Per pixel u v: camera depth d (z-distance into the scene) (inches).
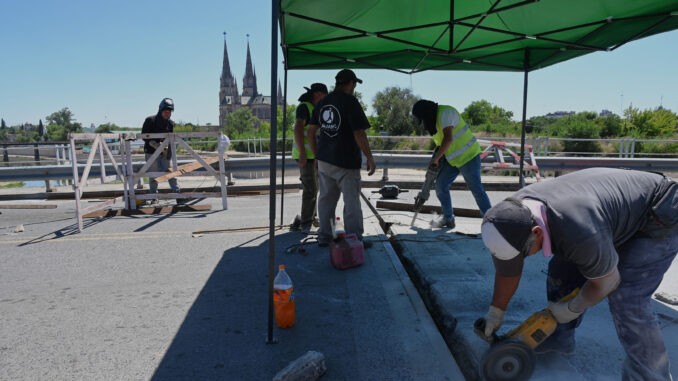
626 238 76.6
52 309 136.3
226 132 4899.1
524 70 251.6
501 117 2842.0
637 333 78.4
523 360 86.6
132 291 150.7
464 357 107.2
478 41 230.4
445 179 217.5
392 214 264.4
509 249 72.3
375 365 101.6
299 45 227.5
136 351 110.0
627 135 1581.0
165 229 243.8
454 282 149.5
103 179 282.8
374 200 319.9
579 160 414.9
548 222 71.5
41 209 317.1
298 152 228.4
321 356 97.9
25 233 239.5
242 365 102.7
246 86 7283.5
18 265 181.5
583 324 118.1
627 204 74.0
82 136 248.7
